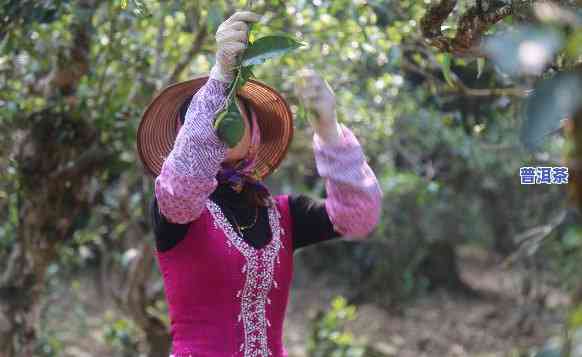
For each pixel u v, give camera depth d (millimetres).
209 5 2844
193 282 1999
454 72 3221
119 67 3402
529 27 1085
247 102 2195
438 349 8266
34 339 3713
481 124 3545
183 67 3156
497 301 9562
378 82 3342
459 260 11609
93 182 3666
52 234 3557
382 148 5238
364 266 9742
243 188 2080
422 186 5668
